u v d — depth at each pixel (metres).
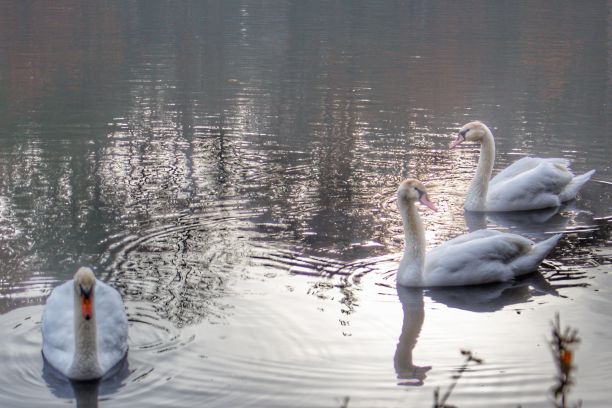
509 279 12.78
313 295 12.02
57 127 21.97
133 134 21.38
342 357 10.27
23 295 11.87
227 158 19.41
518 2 49.78
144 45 34.72
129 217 15.23
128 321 11.04
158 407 9.10
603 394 9.37
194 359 10.10
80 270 9.44
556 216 15.96
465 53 33.62
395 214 15.70
